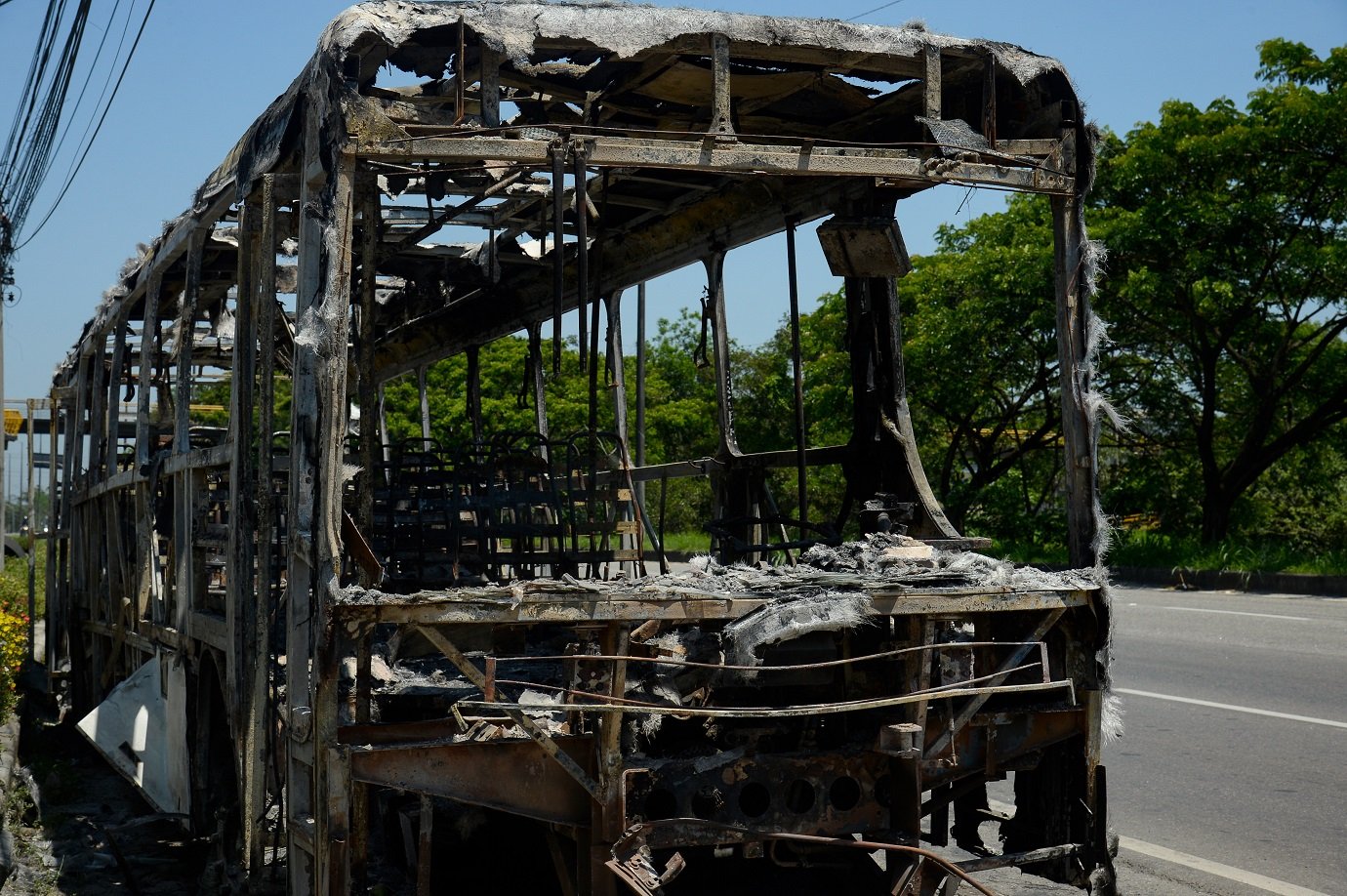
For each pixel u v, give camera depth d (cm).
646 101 590
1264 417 2023
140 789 752
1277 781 723
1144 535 2202
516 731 439
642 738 458
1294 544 2234
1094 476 517
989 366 2141
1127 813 667
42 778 833
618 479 799
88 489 1012
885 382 621
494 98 453
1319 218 1917
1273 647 1195
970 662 491
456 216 716
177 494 736
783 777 454
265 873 527
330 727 412
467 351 941
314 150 459
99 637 989
